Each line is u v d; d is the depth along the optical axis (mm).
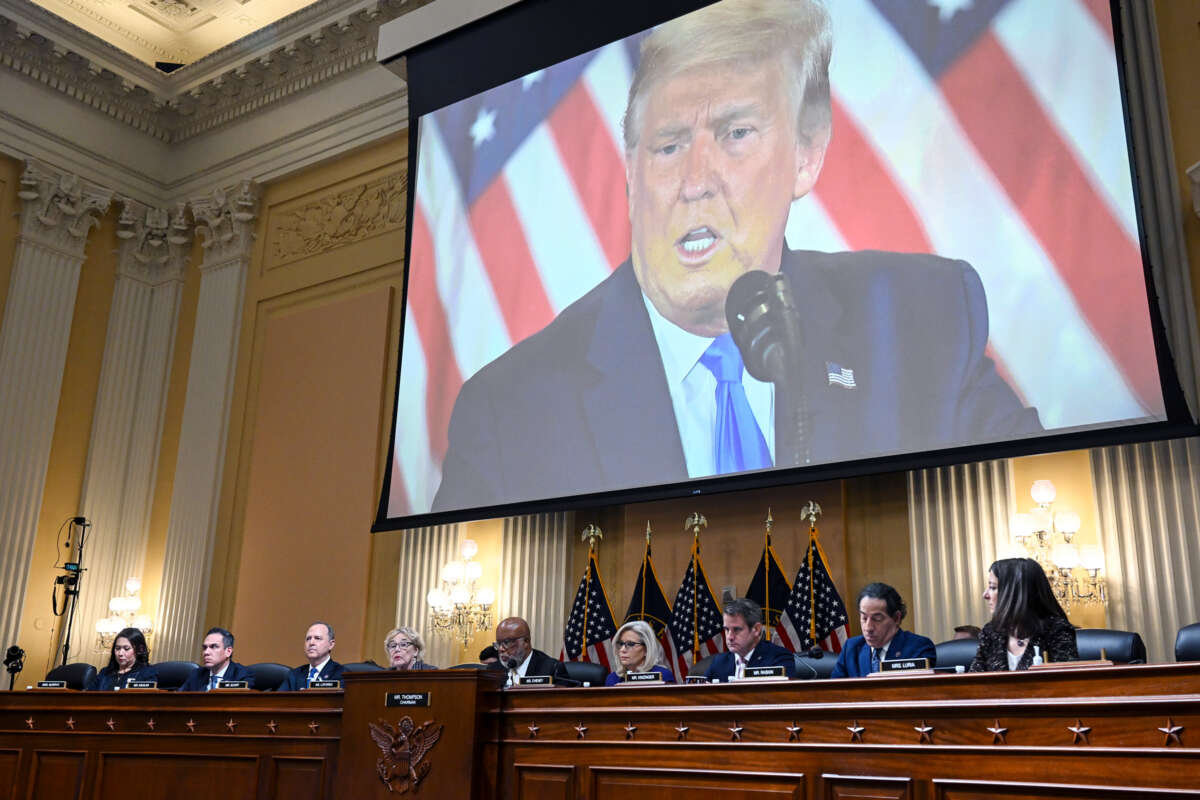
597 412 7148
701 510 7312
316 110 10586
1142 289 5285
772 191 6715
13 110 10500
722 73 7148
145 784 5023
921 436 5766
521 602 7820
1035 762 3057
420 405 8125
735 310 6672
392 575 8711
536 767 4059
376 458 9086
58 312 10586
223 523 9992
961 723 3219
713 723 3699
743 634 4699
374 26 9969
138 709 5160
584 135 7762
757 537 7023
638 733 3861
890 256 6117
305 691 4691
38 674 9852
